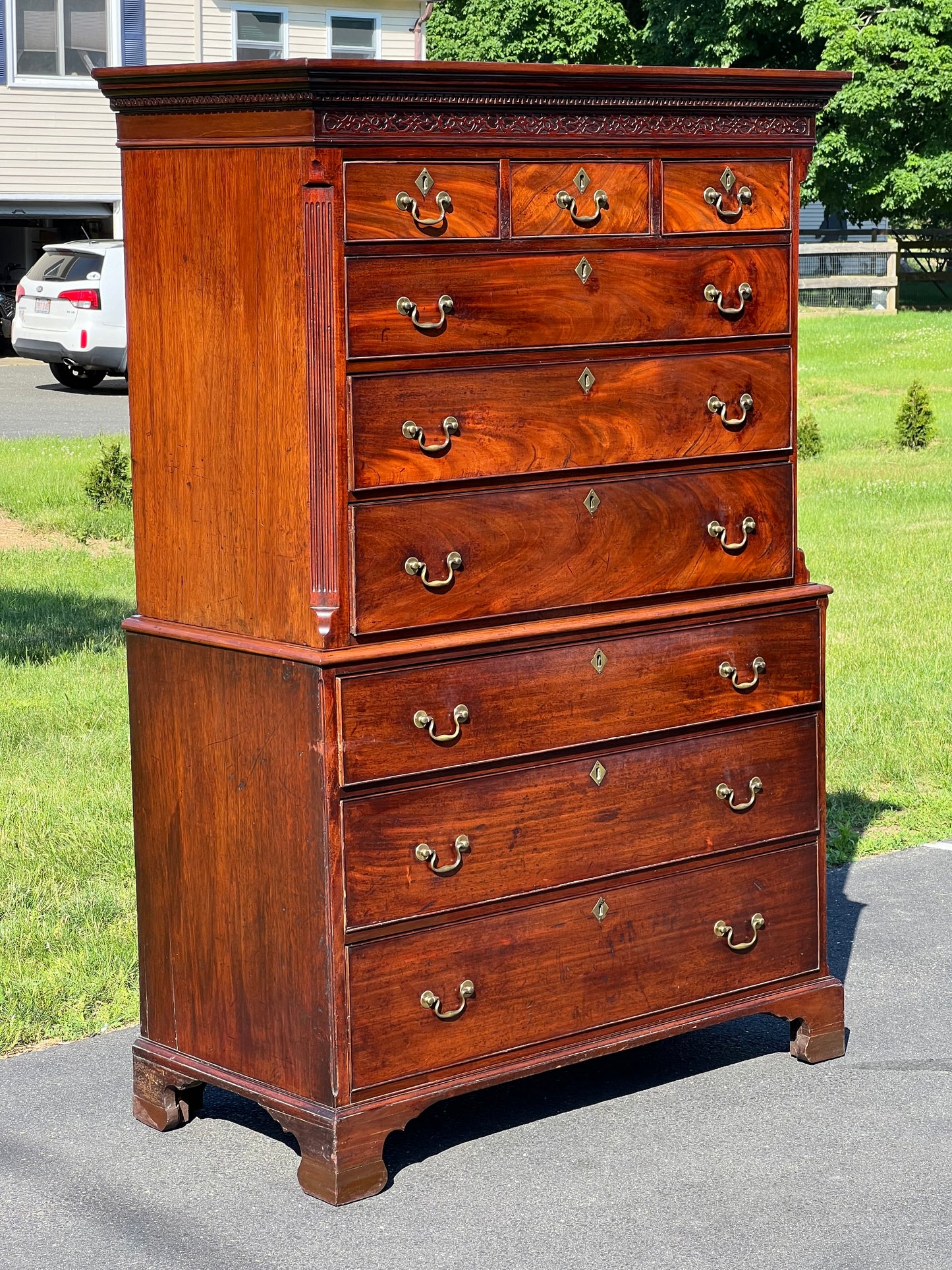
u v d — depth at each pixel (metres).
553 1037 4.08
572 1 33.62
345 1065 3.75
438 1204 3.79
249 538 3.77
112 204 23.73
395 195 3.60
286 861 3.76
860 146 29.23
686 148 4.07
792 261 4.31
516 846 3.96
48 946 5.18
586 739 4.04
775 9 30.06
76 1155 4.04
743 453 4.29
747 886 4.41
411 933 3.82
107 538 11.45
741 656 4.32
